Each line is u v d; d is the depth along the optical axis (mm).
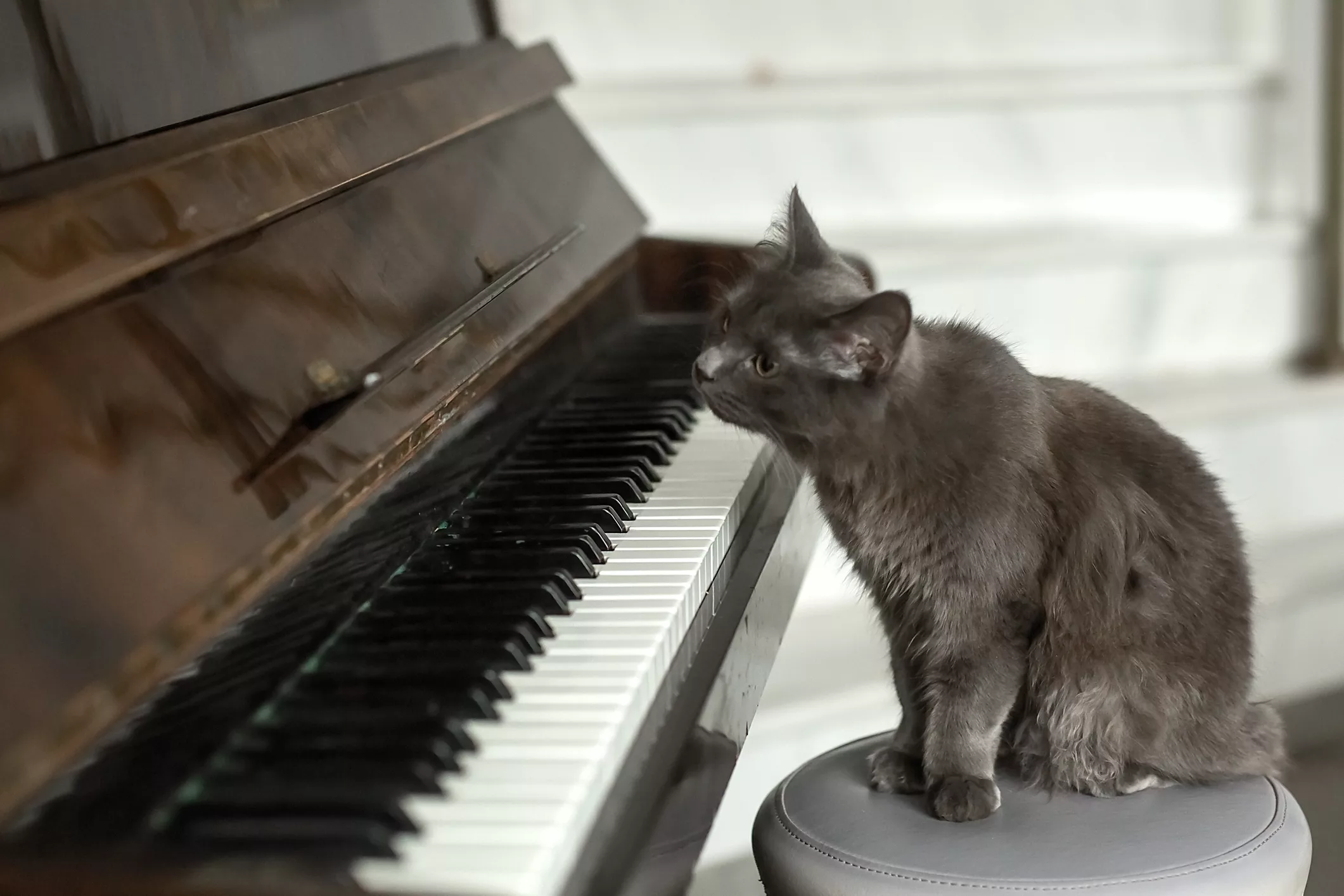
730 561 1103
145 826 766
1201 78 2178
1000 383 1178
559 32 2186
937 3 2268
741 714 1014
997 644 1156
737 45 2248
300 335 950
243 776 799
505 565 1010
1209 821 1109
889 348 1112
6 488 771
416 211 1131
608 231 1393
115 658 770
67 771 794
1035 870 1051
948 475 1144
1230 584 1217
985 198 2238
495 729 849
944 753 1145
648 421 1262
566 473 1159
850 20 2258
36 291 804
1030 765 1191
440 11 1333
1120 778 1161
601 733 844
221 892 733
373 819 768
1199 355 2201
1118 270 2104
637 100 2027
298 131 1018
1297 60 2201
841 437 1156
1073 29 2312
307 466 898
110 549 792
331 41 1153
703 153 2127
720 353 1178
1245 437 2057
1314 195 2246
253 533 852
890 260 1933
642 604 978
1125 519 1175
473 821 782
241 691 853
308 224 1013
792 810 1157
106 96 934
